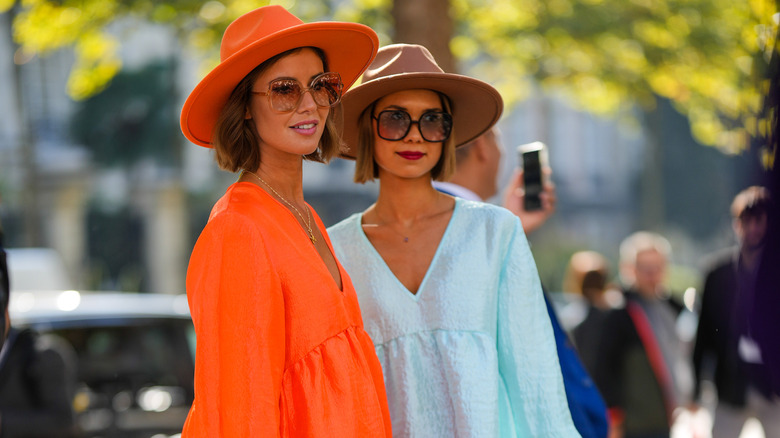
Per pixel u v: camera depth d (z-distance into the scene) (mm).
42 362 4512
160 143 28094
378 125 2553
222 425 1831
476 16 9898
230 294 1883
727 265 5508
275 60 2047
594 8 9930
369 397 2014
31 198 26391
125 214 29547
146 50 27047
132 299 5715
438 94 2617
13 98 27656
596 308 6312
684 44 9805
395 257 2525
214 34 8180
